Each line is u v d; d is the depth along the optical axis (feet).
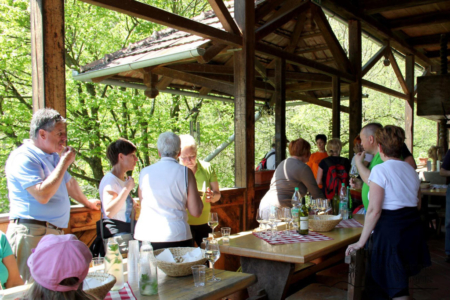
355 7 25.12
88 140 38.99
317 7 21.18
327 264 13.16
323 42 24.95
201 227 12.12
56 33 9.11
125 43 43.14
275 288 9.44
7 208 37.47
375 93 68.80
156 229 8.54
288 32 23.58
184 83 24.75
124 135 44.65
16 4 35.17
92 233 10.73
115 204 9.23
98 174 44.75
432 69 35.37
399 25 29.55
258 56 25.17
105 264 6.53
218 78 24.20
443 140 32.73
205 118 55.88
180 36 17.61
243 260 9.96
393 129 8.93
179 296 6.22
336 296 10.62
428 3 24.00
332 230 11.23
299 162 13.03
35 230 7.82
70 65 41.47
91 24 38.91
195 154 11.84
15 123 38.11
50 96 9.00
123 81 21.44
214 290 6.46
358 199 15.72
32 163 7.75
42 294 4.27
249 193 15.80
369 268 8.75
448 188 15.96
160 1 43.80
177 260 7.46
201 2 48.88
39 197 7.58
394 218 8.52
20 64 35.63
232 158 59.00
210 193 11.74
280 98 18.88
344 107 33.19
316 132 63.82
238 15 15.53
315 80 24.93
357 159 10.67
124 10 10.84
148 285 6.23
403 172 8.70
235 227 15.46
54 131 8.03
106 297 6.15
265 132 61.31
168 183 8.62
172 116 48.57
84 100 41.32
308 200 13.65
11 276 7.50
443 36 30.27
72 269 4.27
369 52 71.05
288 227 11.82
